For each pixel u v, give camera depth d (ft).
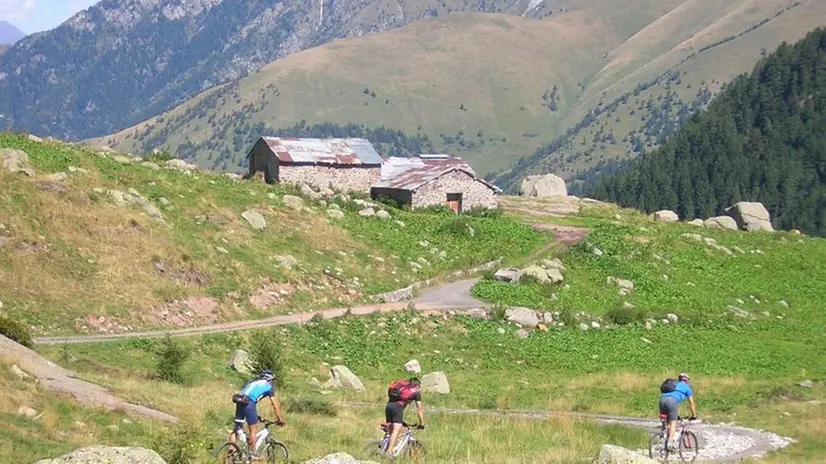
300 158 304.71
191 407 101.30
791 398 154.71
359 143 327.88
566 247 276.62
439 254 252.42
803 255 311.68
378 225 262.88
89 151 237.66
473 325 200.64
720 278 273.95
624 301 239.50
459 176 316.81
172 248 189.06
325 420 111.24
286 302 193.06
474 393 152.76
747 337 225.15
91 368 126.21
